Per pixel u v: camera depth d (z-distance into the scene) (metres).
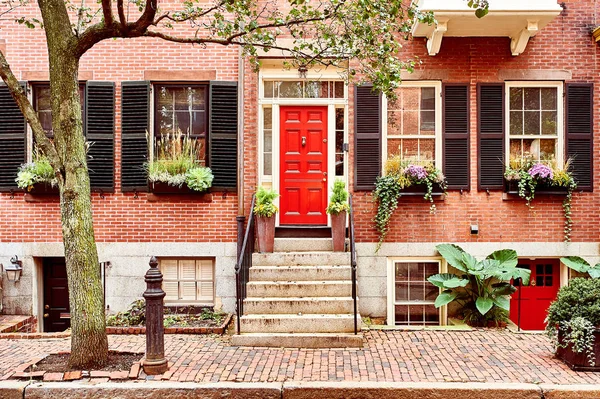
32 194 9.11
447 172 9.16
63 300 9.37
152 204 9.16
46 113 9.34
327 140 9.56
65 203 5.92
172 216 9.14
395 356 6.59
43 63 9.20
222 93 9.18
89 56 9.23
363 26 6.54
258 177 9.44
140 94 9.16
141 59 9.20
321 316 7.37
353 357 6.54
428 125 9.38
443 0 8.24
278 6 9.16
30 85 9.19
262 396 5.49
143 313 8.34
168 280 9.31
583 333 5.97
